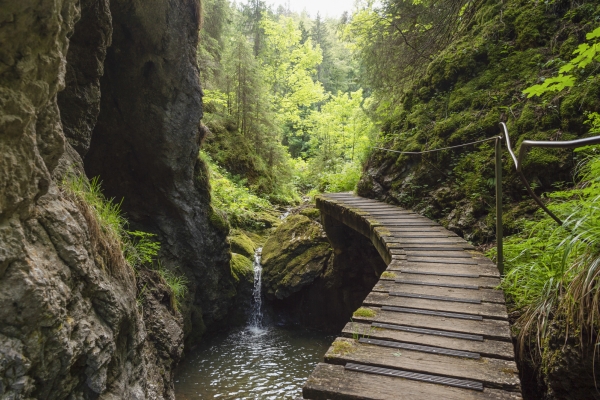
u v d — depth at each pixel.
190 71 7.00
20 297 1.97
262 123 16.97
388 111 10.86
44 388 2.19
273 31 22.67
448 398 2.10
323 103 32.00
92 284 2.60
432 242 5.32
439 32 9.37
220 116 16.00
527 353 3.12
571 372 2.47
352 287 9.09
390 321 3.05
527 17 6.89
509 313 3.56
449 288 3.75
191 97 7.11
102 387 2.61
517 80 6.57
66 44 2.36
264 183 15.72
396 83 10.66
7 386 1.96
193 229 7.62
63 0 2.22
